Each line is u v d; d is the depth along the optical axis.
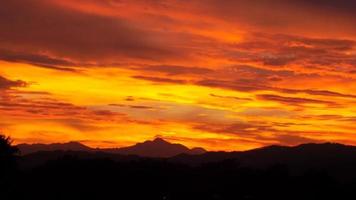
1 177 47.94
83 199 55.62
